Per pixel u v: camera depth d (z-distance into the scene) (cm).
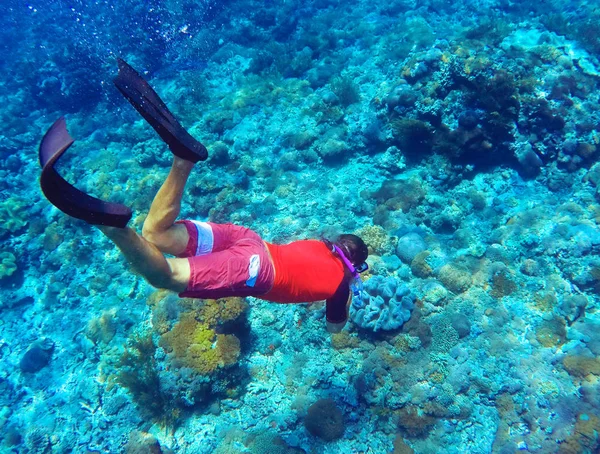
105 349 800
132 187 1149
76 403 738
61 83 1611
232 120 1220
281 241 852
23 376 812
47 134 175
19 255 1030
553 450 529
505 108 878
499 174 912
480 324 645
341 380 639
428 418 583
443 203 873
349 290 302
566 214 768
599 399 539
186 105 1392
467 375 601
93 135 1431
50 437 696
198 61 1641
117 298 897
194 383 631
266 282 260
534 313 647
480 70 881
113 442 661
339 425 595
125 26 1828
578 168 863
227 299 686
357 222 870
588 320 625
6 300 955
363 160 1009
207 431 640
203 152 231
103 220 190
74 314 901
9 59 2072
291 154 1057
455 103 903
